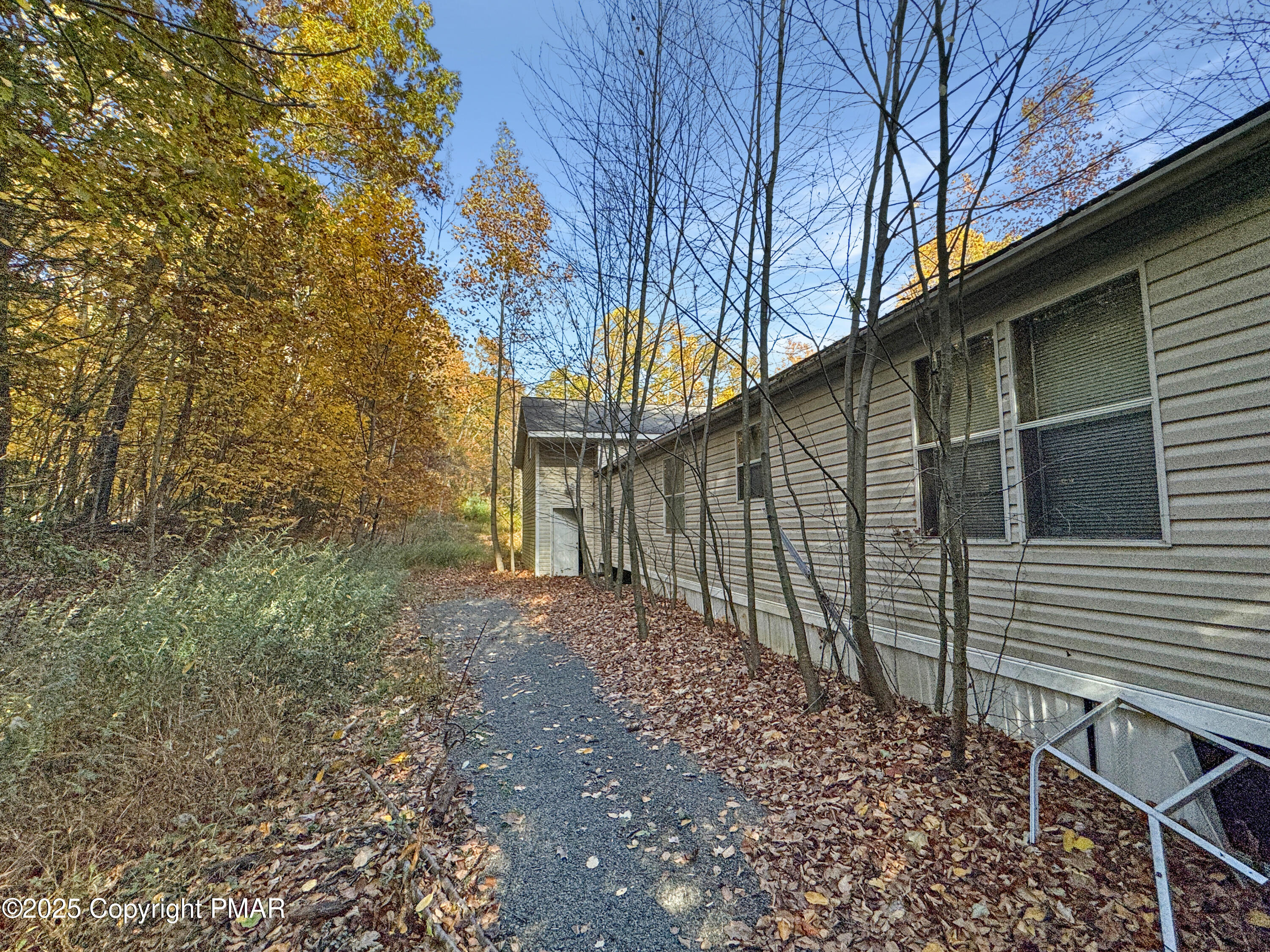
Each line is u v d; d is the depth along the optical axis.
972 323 4.07
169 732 3.34
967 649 3.74
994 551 3.89
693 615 8.83
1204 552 2.70
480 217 14.36
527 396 17.98
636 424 7.79
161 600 4.27
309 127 6.93
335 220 9.71
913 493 4.64
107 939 2.17
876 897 2.33
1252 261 2.51
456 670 6.14
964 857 2.51
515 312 15.27
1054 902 2.20
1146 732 2.93
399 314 11.66
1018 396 3.73
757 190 4.89
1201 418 2.71
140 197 4.81
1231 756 2.62
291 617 4.75
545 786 3.46
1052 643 3.47
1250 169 2.51
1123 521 3.09
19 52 3.65
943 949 2.04
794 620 4.38
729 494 8.30
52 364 6.09
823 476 5.89
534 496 16.56
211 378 8.09
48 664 3.41
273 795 3.24
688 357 10.69
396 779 3.52
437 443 15.61
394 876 2.55
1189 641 2.75
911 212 3.35
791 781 3.34
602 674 6.00
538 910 2.38
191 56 4.02
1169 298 2.85
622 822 3.03
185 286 7.11
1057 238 3.14
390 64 8.46
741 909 2.34
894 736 3.72
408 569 13.45
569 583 13.83
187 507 9.04
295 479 10.34
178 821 2.77
